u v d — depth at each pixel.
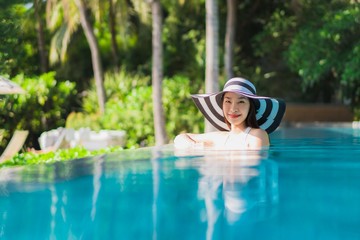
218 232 1.34
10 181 2.26
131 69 20.66
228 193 1.85
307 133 7.62
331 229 1.34
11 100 12.97
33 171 2.60
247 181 2.11
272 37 17.95
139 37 21.05
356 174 2.23
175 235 1.34
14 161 7.48
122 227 1.43
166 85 15.05
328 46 14.80
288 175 2.24
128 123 14.33
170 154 3.40
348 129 9.02
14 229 1.47
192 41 19.44
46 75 14.59
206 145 4.11
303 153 3.31
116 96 17.00
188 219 1.49
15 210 1.70
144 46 21.20
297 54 15.20
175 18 19.61
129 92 16.78
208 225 1.41
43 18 20.72
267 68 19.45
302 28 16.25
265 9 19.44
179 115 14.70
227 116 3.94
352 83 16.17
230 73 15.97
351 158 2.93
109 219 1.52
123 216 1.56
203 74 17.84
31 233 1.42
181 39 19.80
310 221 1.43
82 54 21.75
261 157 3.05
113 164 2.87
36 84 13.99
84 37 21.50
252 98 3.90
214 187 1.97
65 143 12.08
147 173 2.43
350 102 18.27
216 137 4.10
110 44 22.19
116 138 12.10
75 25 19.39
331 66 15.02
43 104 13.95
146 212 1.60
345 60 14.63
